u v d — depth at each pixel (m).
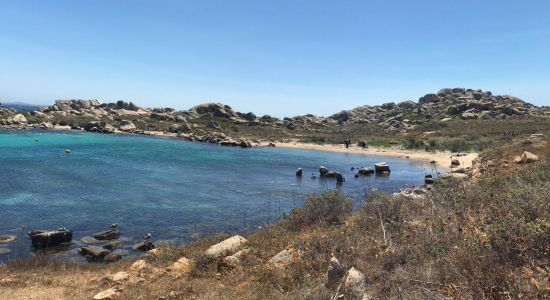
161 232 20.69
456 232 9.37
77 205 25.61
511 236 7.41
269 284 9.73
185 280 11.31
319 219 15.77
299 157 60.34
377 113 163.12
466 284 6.63
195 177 38.16
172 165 45.81
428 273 7.54
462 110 121.44
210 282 10.80
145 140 79.12
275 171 44.41
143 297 10.12
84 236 19.89
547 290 5.78
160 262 13.71
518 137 64.50
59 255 17.09
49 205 25.30
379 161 56.19
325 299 7.98
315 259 10.56
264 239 14.30
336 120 149.75
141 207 25.77
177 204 26.94
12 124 90.12
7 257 16.64
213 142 81.94
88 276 13.18
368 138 89.75
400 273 7.99
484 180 16.27
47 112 110.44
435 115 124.56
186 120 114.31
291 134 105.25
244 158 56.75
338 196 16.72
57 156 47.62
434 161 54.38
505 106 116.75
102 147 61.16
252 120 125.75
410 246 9.63
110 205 25.98
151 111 133.88
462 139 73.88
